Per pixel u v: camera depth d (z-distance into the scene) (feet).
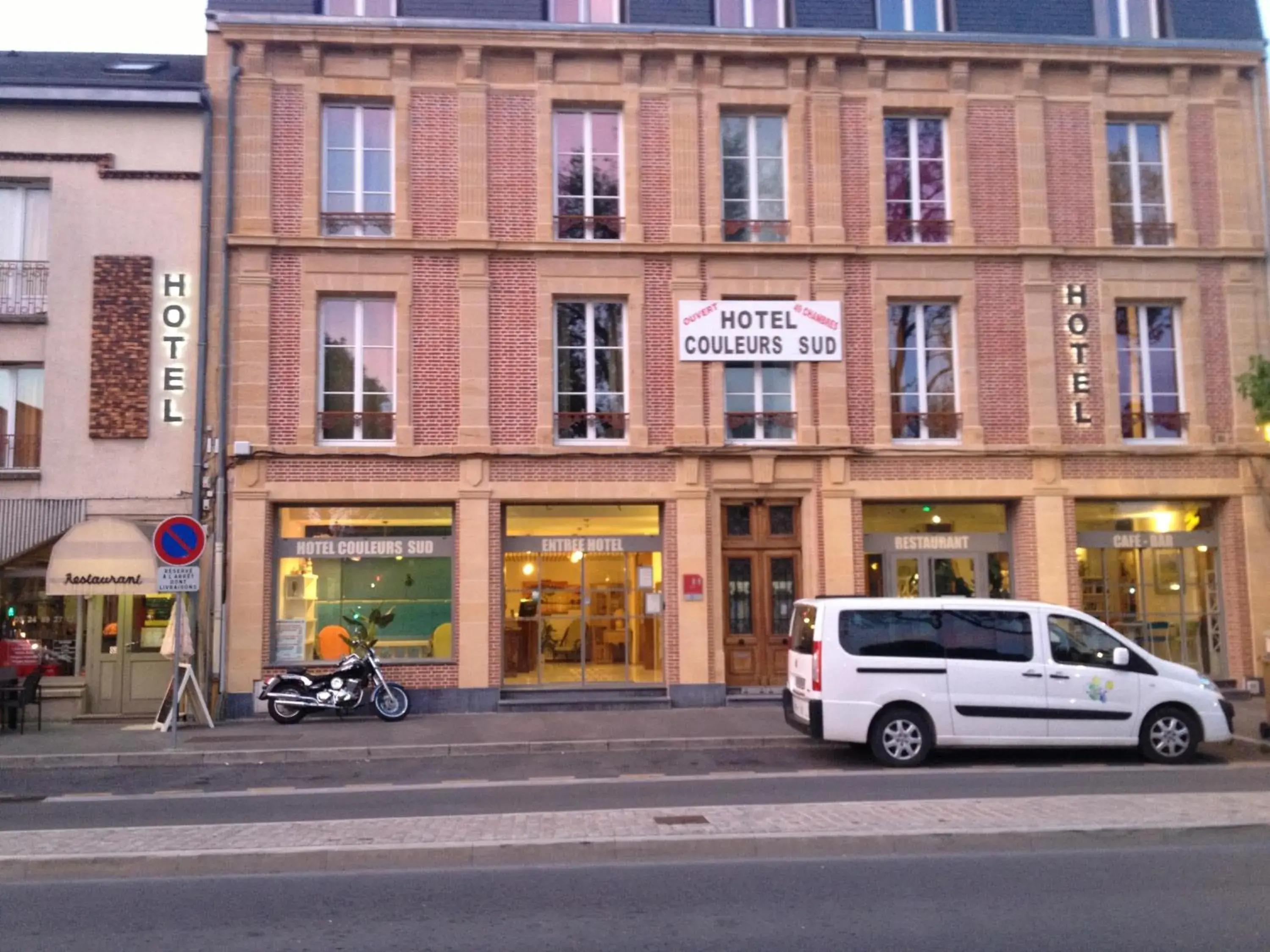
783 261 59.93
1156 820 27.58
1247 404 61.72
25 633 56.08
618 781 37.63
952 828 26.73
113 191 57.88
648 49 60.08
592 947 19.06
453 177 59.06
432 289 58.34
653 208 59.98
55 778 40.55
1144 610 61.21
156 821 30.78
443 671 56.39
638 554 59.16
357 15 59.98
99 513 56.24
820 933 19.71
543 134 59.62
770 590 59.11
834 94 61.00
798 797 33.45
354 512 57.67
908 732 40.57
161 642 56.34
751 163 61.21
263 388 56.59
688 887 22.94
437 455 57.06
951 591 60.54
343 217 58.65
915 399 61.05
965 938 19.36
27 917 21.22
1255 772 38.55
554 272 58.95
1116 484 60.54
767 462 58.65
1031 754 43.62
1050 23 63.21
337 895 22.56
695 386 58.80
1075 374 61.00
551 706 56.24
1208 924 20.02
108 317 57.21
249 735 49.03
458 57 59.47
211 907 21.79
